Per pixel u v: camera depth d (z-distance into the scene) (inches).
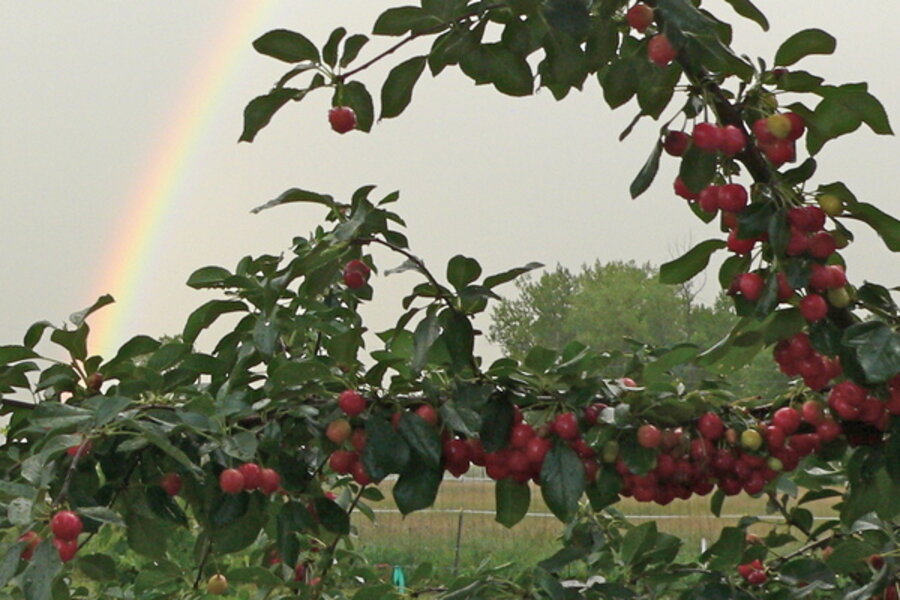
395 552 493.4
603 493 118.8
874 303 112.9
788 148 106.9
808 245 108.1
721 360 123.2
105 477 117.1
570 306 1838.1
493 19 109.9
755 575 143.8
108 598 166.2
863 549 128.9
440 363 117.9
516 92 114.9
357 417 117.6
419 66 113.3
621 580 144.6
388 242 120.9
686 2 101.7
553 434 116.6
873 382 101.9
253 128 114.0
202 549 150.3
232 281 140.0
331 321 152.3
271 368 120.7
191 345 122.7
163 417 112.8
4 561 88.8
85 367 126.8
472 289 110.4
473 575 146.8
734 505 476.1
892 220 107.6
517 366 115.3
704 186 109.3
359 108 116.2
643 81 109.7
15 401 125.1
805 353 114.3
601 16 106.0
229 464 112.8
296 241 164.7
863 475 119.2
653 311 1744.6
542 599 133.1
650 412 118.0
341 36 110.2
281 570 173.3
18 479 114.7
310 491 124.4
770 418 126.7
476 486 679.1
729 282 116.5
